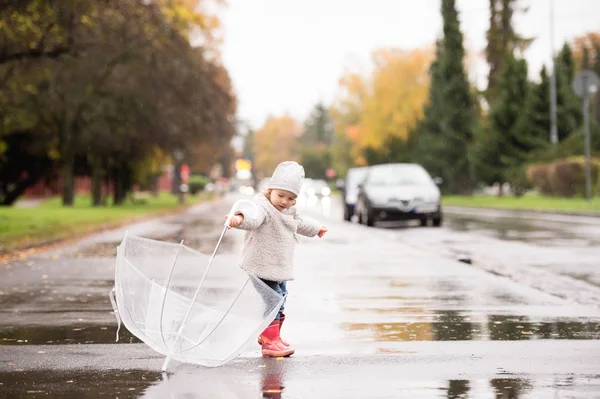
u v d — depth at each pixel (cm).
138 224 4262
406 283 1738
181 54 4303
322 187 11462
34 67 3791
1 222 3738
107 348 1054
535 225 3791
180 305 922
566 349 1035
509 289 1638
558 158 6419
